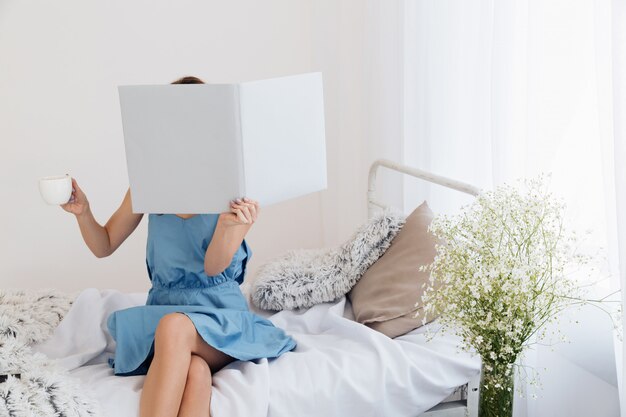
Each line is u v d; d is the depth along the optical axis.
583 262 1.62
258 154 1.67
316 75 1.81
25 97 3.07
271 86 1.69
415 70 2.46
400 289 2.02
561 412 1.84
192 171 1.66
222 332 1.80
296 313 2.17
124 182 3.23
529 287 1.48
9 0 2.99
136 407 1.63
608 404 1.79
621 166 1.49
